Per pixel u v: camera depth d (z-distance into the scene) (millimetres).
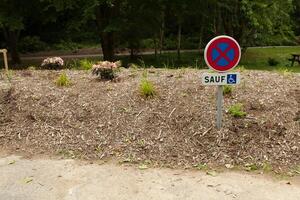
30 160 4574
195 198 3691
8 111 5586
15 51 21672
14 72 7207
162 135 4855
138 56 23516
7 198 3766
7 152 4797
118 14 17391
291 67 20953
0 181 4094
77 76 6664
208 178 4066
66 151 4758
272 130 4793
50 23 30016
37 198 3756
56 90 5977
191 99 5422
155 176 4129
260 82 5934
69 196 3775
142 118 5152
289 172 4172
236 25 22891
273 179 4039
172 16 19969
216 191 3811
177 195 3750
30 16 19797
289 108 5164
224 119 4980
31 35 30422
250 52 27844
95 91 5848
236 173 4168
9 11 17578
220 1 18859
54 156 4660
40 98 5754
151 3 17594
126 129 5016
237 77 4621
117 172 4230
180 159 4461
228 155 4488
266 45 32406
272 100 5336
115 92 5762
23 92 5938
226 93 5527
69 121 5270
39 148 4859
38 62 22219
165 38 30672
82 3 16047
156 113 5203
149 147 4688
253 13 20438
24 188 3947
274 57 25859
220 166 4324
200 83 5859
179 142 4727
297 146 4566
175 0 17531
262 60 24547
